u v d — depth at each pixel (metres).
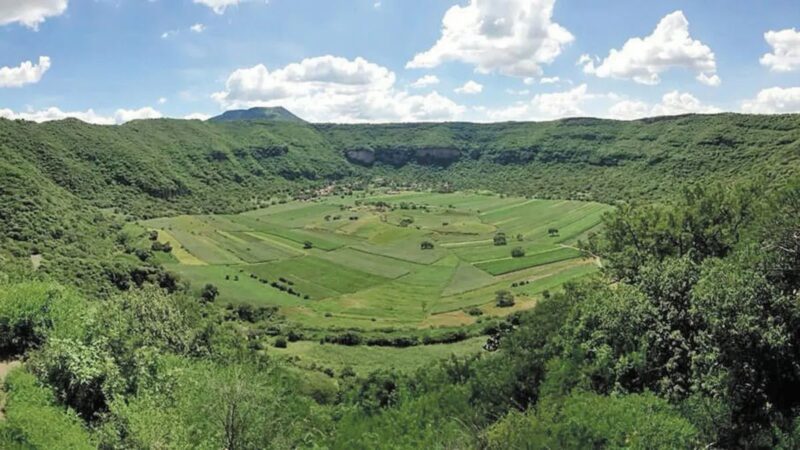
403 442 26.30
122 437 19.52
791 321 22.34
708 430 20.41
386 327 98.81
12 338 24.45
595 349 25.16
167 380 23.77
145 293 38.84
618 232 38.31
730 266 24.98
